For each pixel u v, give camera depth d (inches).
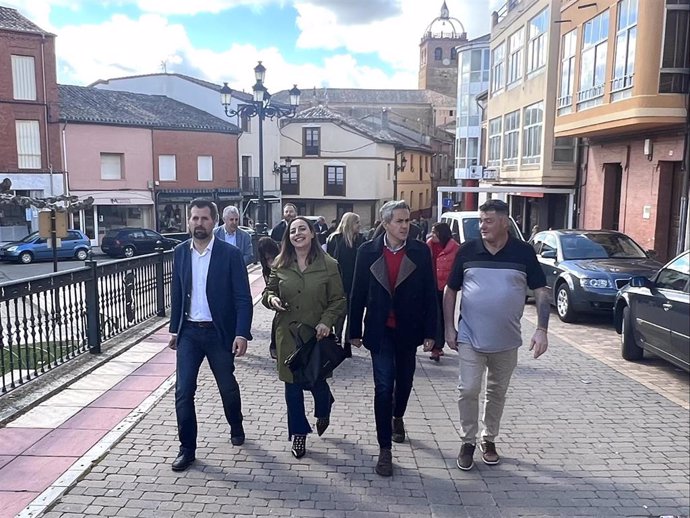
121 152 1386.6
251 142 1744.6
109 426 201.3
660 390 255.0
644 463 181.9
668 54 542.3
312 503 155.2
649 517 151.1
